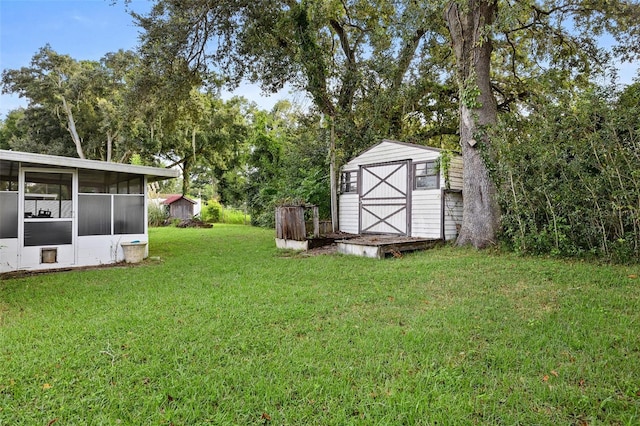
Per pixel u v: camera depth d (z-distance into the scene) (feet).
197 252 31.83
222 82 40.73
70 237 25.22
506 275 18.37
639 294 14.42
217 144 90.12
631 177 20.13
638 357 9.19
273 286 17.63
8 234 23.04
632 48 36.04
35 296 16.31
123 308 14.19
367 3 42.04
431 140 54.13
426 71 43.16
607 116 20.85
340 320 12.48
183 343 10.52
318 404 7.50
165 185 143.54
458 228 31.42
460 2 24.97
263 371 8.83
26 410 7.38
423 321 12.17
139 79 37.17
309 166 48.19
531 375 8.50
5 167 22.97
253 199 69.15
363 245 27.32
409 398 7.59
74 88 72.54
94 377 8.61
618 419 6.86
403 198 33.45
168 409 7.35
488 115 27.91
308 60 37.83
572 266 19.61
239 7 35.35
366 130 42.60
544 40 38.91
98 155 88.33
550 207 22.85
